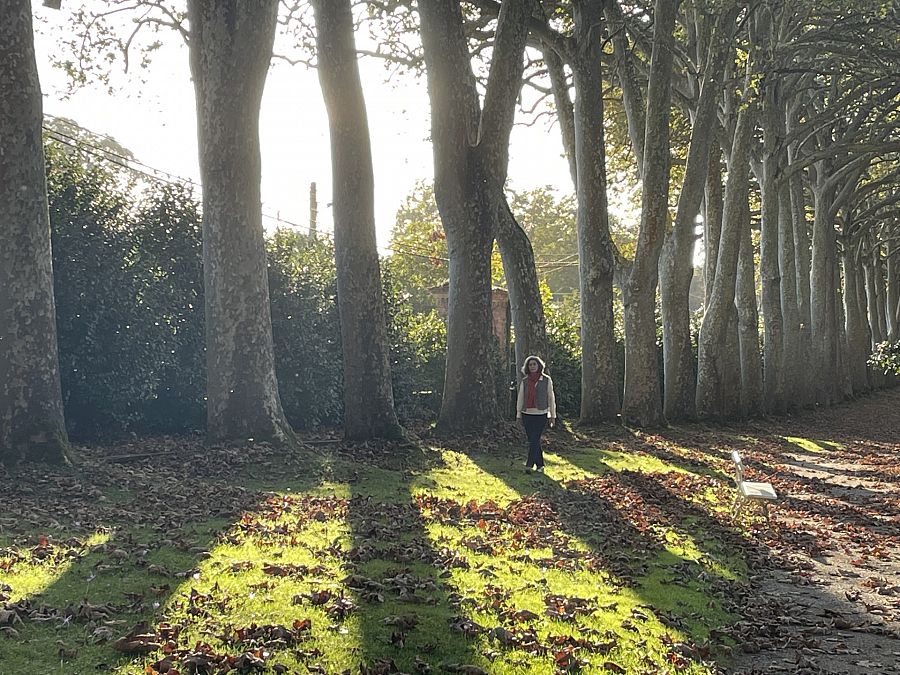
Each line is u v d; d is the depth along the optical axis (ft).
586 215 81.15
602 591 26.14
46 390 38.11
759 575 32.01
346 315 54.54
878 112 117.80
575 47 79.36
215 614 20.07
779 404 125.49
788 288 129.90
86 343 52.24
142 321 55.01
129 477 37.83
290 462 44.93
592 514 39.06
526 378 50.98
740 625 24.90
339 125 54.44
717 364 100.94
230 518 31.68
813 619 26.53
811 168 144.66
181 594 21.35
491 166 60.90
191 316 61.46
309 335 69.51
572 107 88.63
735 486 53.98
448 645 19.58
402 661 18.29
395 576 24.64
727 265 99.45
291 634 18.95
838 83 116.98
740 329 114.93
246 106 47.57
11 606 19.61
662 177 82.43
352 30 54.44
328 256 76.48
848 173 141.18
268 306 49.26
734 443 82.99
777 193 118.11
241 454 44.80
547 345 73.92
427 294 151.74
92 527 28.81
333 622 20.17
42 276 38.32
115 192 57.52
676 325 95.25
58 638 18.17
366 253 54.54
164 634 18.52
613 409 81.61
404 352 83.46
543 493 43.65
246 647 18.17
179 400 60.75
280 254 69.46
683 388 95.61
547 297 138.92
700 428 92.48
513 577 26.37
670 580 28.99
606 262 81.25
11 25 37.11
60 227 51.16
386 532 30.73
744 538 38.32
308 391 69.77
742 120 96.43
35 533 27.27
